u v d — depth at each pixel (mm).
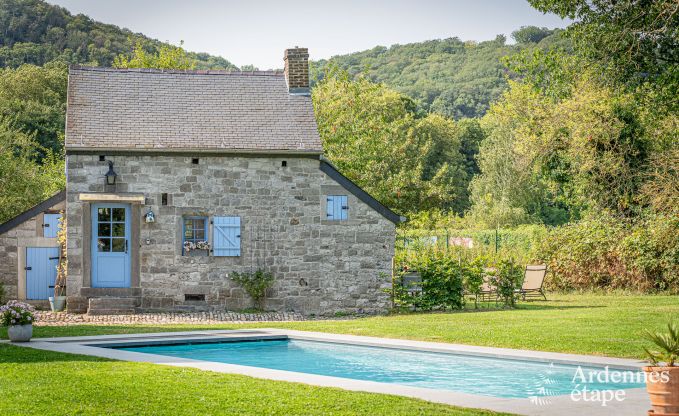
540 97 40844
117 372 13414
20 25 76688
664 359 10172
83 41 77312
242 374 13477
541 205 67000
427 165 70938
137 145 24719
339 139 38281
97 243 24797
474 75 117250
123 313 24297
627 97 34062
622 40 27672
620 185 35562
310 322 22281
